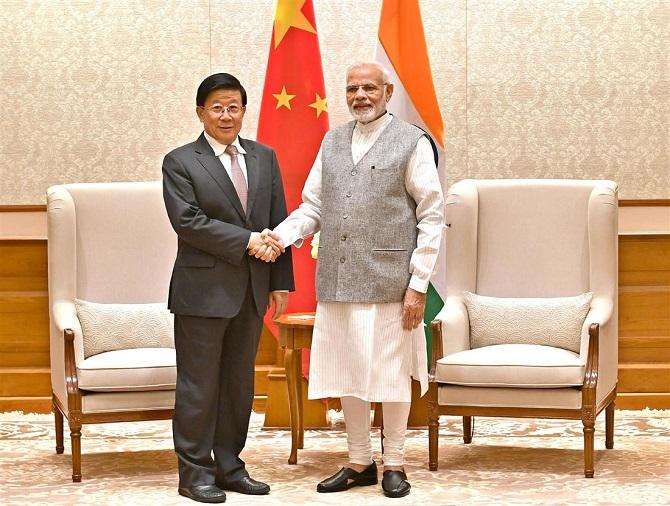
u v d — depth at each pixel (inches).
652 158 250.7
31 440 211.0
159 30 253.4
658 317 242.1
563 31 250.8
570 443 202.2
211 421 164.9
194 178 164.9
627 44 250.2
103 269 196.1
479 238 201.9
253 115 252.5
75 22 253.9
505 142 251.8
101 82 254.2
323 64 251.9
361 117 162.6
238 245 161.5
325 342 164.2
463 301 196.7
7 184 254.7
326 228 164.4
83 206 196.4
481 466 182.4
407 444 203.3
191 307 162.9
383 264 160.2
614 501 155.9
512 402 175.2
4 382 243.6
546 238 198.7
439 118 225.9
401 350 160.9
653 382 239.5
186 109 254.2
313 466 183.5
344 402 166.6
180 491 163.6
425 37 242.1
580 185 198.5
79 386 173.6
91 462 189.5
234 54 253.0
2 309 244.8
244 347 167.2
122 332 188.4
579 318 189.0
